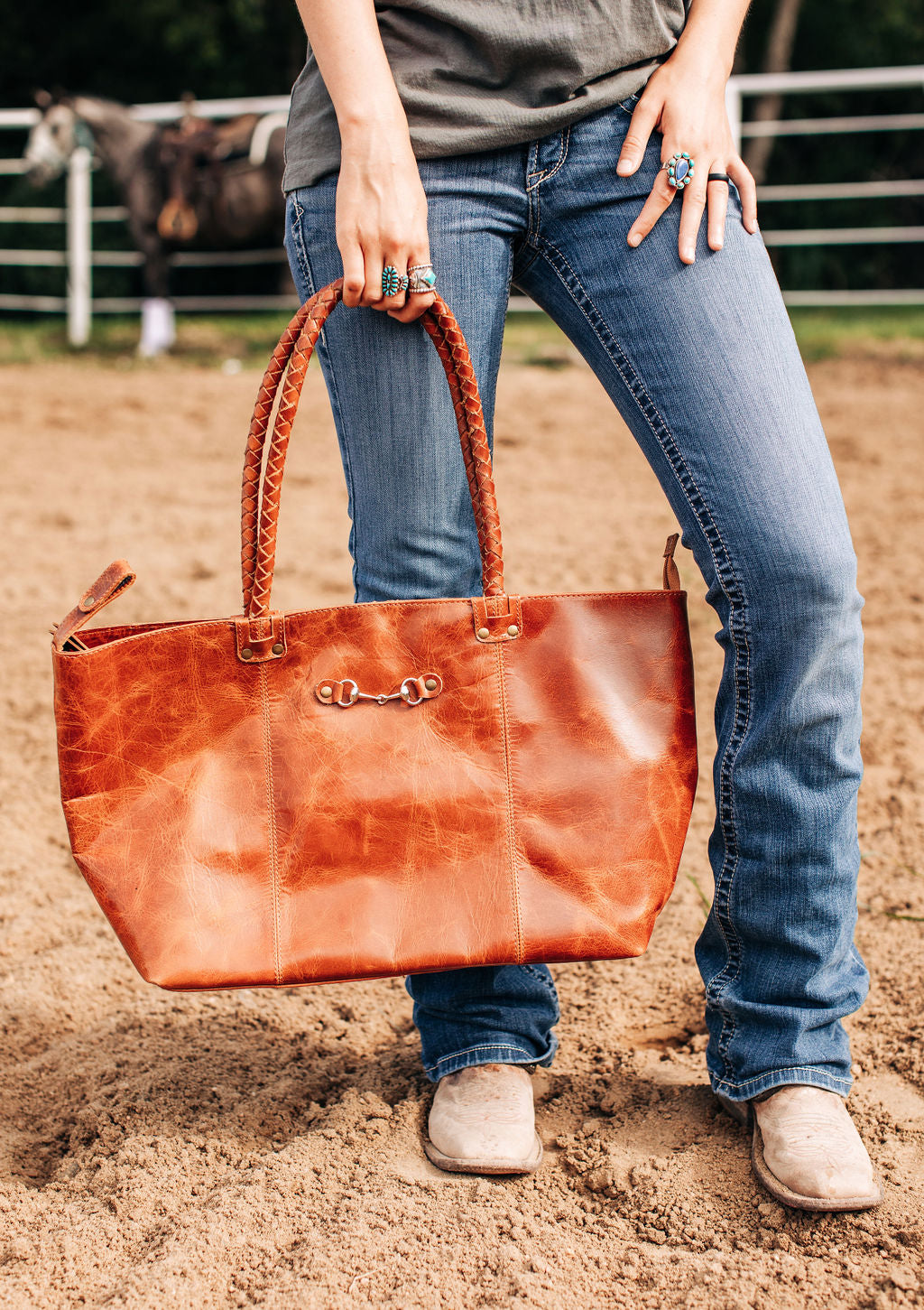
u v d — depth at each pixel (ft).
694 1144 4.50
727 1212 4.17
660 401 4.06
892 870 6.64
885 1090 4.82
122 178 26.99
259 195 27.07
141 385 22.49
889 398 19.02
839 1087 4.30
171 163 26.61
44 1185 4.55
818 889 4.13
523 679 4.14
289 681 4.08
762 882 4.15
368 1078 5.07
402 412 4.24
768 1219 4.10
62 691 3.89
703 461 3.97
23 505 14.46
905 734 8.23
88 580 11.75
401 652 4.10
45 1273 4.05
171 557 12.36
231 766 4.07
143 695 3.97
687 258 3.98
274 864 4.07
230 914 4.02
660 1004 5.60
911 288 44.34
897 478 14.58
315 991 5.86
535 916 4.09
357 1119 4.73
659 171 4.07
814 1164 4.08
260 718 4.08
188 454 17.22
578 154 4.12
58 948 6.22
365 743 4.09
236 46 49.08
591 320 4.19
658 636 4.19
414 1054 5.22
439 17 4.10
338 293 4.01
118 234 38.63
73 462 16.70
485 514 4.12
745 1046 4.33
